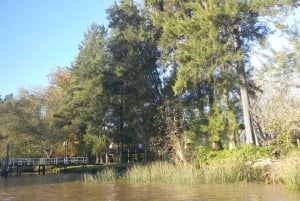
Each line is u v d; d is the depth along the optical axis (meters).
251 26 33.47
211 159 33.62
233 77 36.03
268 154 29.62
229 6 31.12
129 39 47.06
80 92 59.28
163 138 43.34
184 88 37.47
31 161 52.19
